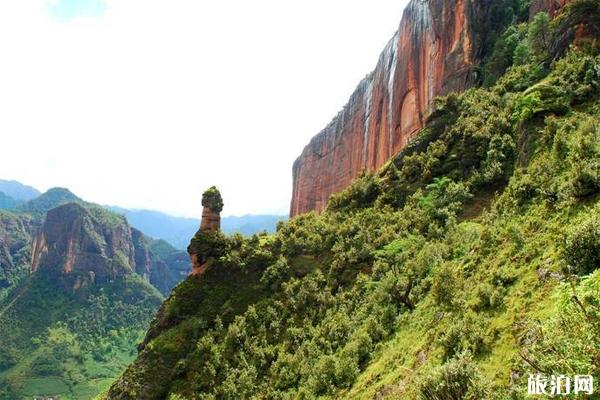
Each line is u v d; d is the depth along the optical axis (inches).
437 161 2187.5
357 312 1615.4
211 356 1886.1
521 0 2898.6
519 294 935.0
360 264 1927.9
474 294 1071.6
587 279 613.6
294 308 1909.4
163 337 2063.2
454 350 923.4
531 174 1398.9
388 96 3843.5
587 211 999.0
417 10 3476.9
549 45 2177.7
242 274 2220.7
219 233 2373.3
